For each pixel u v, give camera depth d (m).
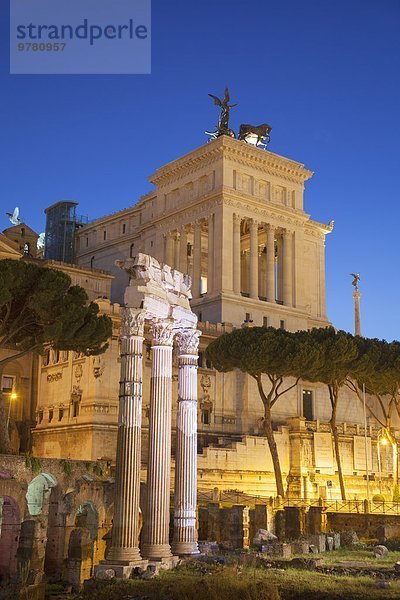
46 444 79.62
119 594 26.27
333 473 81.75
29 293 50.44
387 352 77.25
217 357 72.44
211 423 84.31
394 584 28.62
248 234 114.88
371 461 87.00
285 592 26.02
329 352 72.31
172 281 35.22
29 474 43.59
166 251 113.19
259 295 115.31
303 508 56.31
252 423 87.38
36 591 33.22
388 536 53.78
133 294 32.16
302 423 81.44
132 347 31.61
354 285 115.19
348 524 57.94
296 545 42.31
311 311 116.94
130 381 31.31
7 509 42.94
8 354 83.00
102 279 100.56
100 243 129.12
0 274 47.78
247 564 33.88
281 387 92.44
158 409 33.16
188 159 111.62
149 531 32.28
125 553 30.00
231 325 93.56
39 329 53.59
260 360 68.94
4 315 52.41
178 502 35.06
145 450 74.19
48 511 44.69
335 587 27.47
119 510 30.39
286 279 110.69
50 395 82.00
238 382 88.19
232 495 63.16
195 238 108.06
